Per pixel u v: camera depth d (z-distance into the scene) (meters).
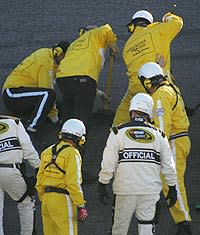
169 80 34.78
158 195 28.53
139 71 31.72
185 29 44.47
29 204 30.50
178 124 31.12
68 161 28.20
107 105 38.56
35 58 37.69
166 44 34.88
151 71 30.94
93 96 35.84
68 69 35.78
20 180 29.88
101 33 36.25
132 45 35.19
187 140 31.31
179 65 41.88
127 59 35.28
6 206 33.44
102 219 32.44
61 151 28.38
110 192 33.78
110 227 32.03
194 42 43.56
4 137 29.77
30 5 47.34
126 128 28.42
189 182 34.50
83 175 34.75
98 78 39.53
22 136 30.06
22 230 30.70
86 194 33.81
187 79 40.84
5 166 29.62
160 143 28.44
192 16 45.50
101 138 37.28
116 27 44.78
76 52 36.16
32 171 34.78
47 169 28.48
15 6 47.31
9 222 32.56
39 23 45.72
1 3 47.62
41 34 44.78
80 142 28.81
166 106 30.30
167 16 35.66
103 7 46.66
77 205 28.14
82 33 37.16
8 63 42.62
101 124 38.19
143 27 35.62
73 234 28.38
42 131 37.44
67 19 45.88
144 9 46.19
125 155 28.23
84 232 31.78
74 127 28.67
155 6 46.44
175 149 31.16
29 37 44.62
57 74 36.06
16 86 37.62
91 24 45.22
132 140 28.27
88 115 35.66
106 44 36.62
